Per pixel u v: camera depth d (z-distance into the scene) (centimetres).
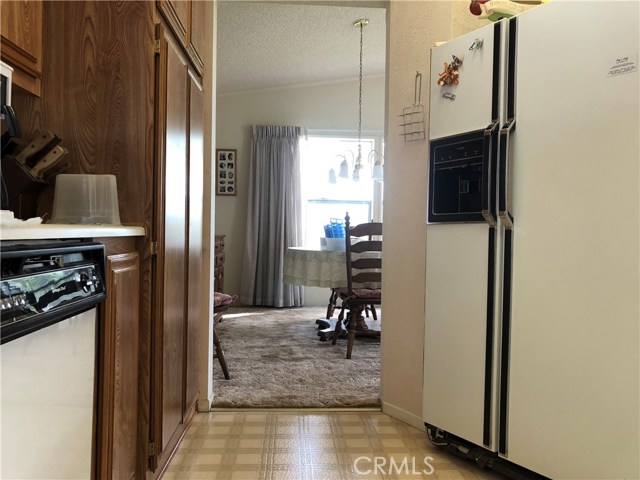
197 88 201
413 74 224
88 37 146
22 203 147
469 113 179
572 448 144
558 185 149
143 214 145
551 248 150
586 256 142
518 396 159
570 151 146
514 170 162
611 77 136
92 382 108
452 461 185
